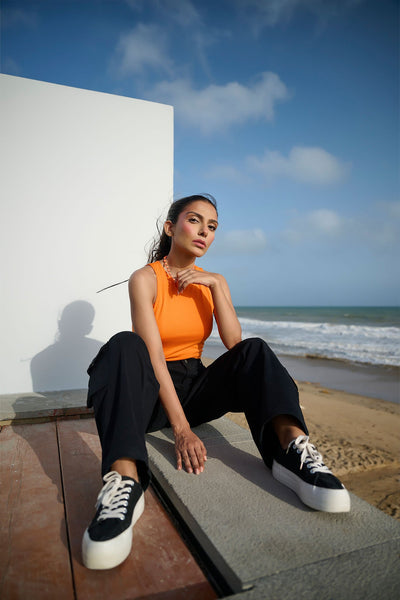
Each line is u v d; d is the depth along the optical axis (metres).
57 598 0.92
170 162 3.32
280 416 1.45
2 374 2.82
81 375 3.02
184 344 1.82
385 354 13.24
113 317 3.11
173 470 1.50
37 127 2.95
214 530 1.13
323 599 0.89
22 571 1.01
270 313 47.53
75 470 1.64
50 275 2.95
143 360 1.40
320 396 7.39
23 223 2.89
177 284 1.80
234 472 1.52
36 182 2.93
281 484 1.43
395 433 5.19
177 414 1.51
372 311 51.28
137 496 1.18
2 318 2.83
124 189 3.16
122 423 1.24
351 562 1.02
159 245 2.07
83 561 1.03
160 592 0.96
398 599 0.89
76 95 3.06
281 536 1.12
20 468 1.66
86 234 3.04
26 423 2.32
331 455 4.36
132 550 1.12
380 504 3.27
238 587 0.94
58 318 2.96
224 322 1.81
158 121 3.30
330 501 1.21
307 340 17.50
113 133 3.15
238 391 1.58
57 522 1.25
